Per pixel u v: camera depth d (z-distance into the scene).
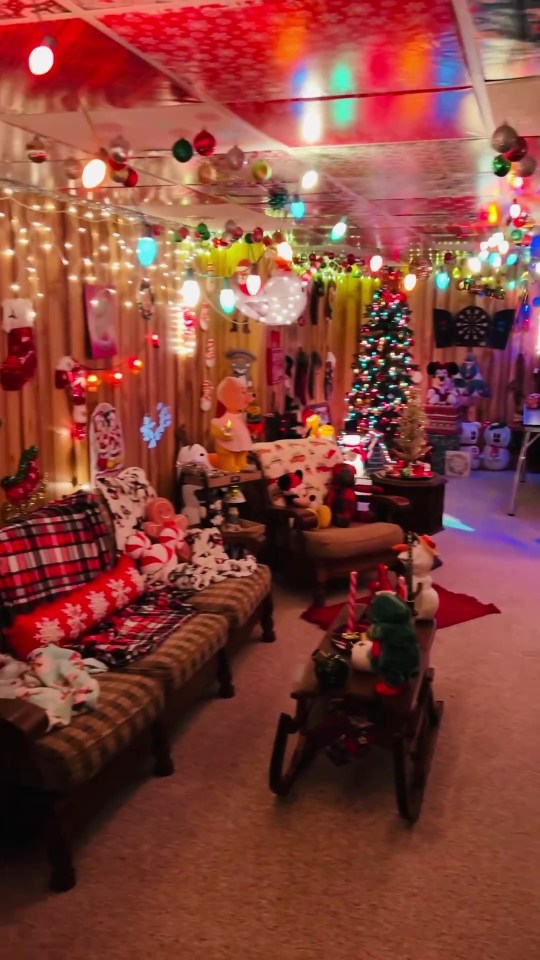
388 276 7.64
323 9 1.65
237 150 2.51
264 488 4.80
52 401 3.64
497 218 4.37
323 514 4.55
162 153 2.92
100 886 2.22
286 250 3.96
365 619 3.08
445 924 2.08
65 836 2.21
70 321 3.77
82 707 2.38
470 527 6.11
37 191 3.42
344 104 2.36
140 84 2.14
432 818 2.53
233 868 2.29
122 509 3.64
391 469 5.98
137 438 4.49
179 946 2.00
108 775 2.46
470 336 8.70
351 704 2.52
